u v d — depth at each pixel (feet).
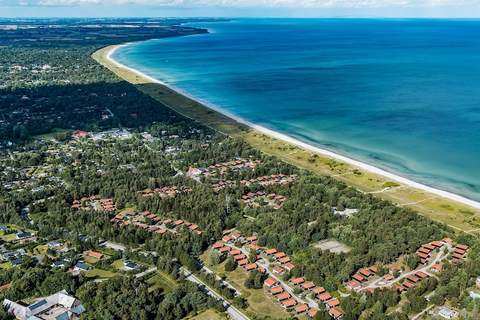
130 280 499.10
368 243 582.76
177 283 516.32
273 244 588.09
